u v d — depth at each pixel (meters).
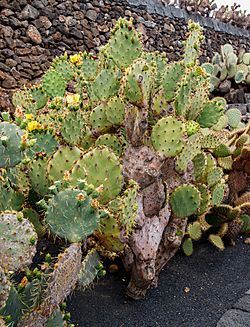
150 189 2.39
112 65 2.71
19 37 6.01
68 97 2.46
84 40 6.75
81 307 2.33
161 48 8.02
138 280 2.37
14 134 1.71
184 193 2.54
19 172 2.24
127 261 2.38
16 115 2.17
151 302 2.46
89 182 1.89
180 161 2.61
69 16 6.57
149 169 2.34
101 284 2.55
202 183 3.10
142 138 2.35
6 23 5.87
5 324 1.32
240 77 7.29
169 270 2.84
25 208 2.20
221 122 4.06
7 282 1.25
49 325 1.56
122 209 1.97
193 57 2.69
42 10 6.23
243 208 3.31
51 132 2.36
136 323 2.27
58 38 6.45
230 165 3.55
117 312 2.34
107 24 7.05
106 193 1.91
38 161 2.14
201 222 3.21
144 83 2.19
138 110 2.26
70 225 1.51
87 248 2.12
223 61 7.47
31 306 1.47
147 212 2.41
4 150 1.69
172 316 2.37
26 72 6.10
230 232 3.24
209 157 3.14
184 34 8.39
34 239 1.41
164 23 8.04
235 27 10.01
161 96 2.53
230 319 2.37
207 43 9.05
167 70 2.53
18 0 5.95
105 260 2.72
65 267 1.47
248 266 3.01
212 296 2.61
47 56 6.32
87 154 1.89
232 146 3.78
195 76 2.46
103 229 1.97
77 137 2.49
